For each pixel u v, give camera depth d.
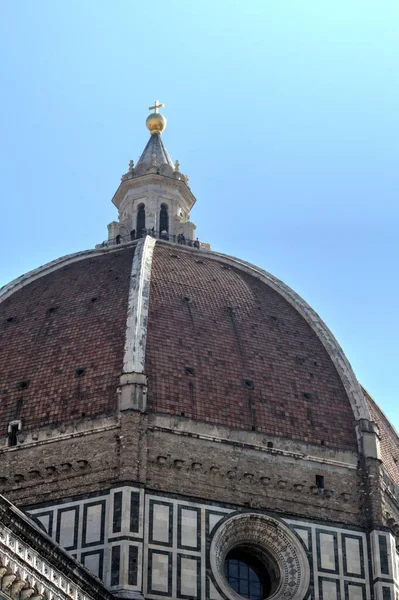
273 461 101.88
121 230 135.75
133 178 139.25
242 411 103.12
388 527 102.69
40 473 98.88
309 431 104.69
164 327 106.31
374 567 99.50
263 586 100.00
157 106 148.50
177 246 124.31
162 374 102.00
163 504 95.69
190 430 99.88
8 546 64.75
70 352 105.50
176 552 93.94
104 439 98.38
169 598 91.88
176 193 139.50
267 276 121.69
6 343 110.00
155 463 97.50
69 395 102.00
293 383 107.69
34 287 118.56
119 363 102.31
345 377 110.19
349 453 104.81
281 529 98.94
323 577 98.00
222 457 100.06
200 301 112.06
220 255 124.88
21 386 104.56
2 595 64.44
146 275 112.06
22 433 101.06
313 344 113.06
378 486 103.69
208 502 97.50
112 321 106.75
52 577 70.06
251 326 111.56
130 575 90.88
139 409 98.75
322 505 101.69
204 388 102.88
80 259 123.25
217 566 94.88
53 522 95.94
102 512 94.81
